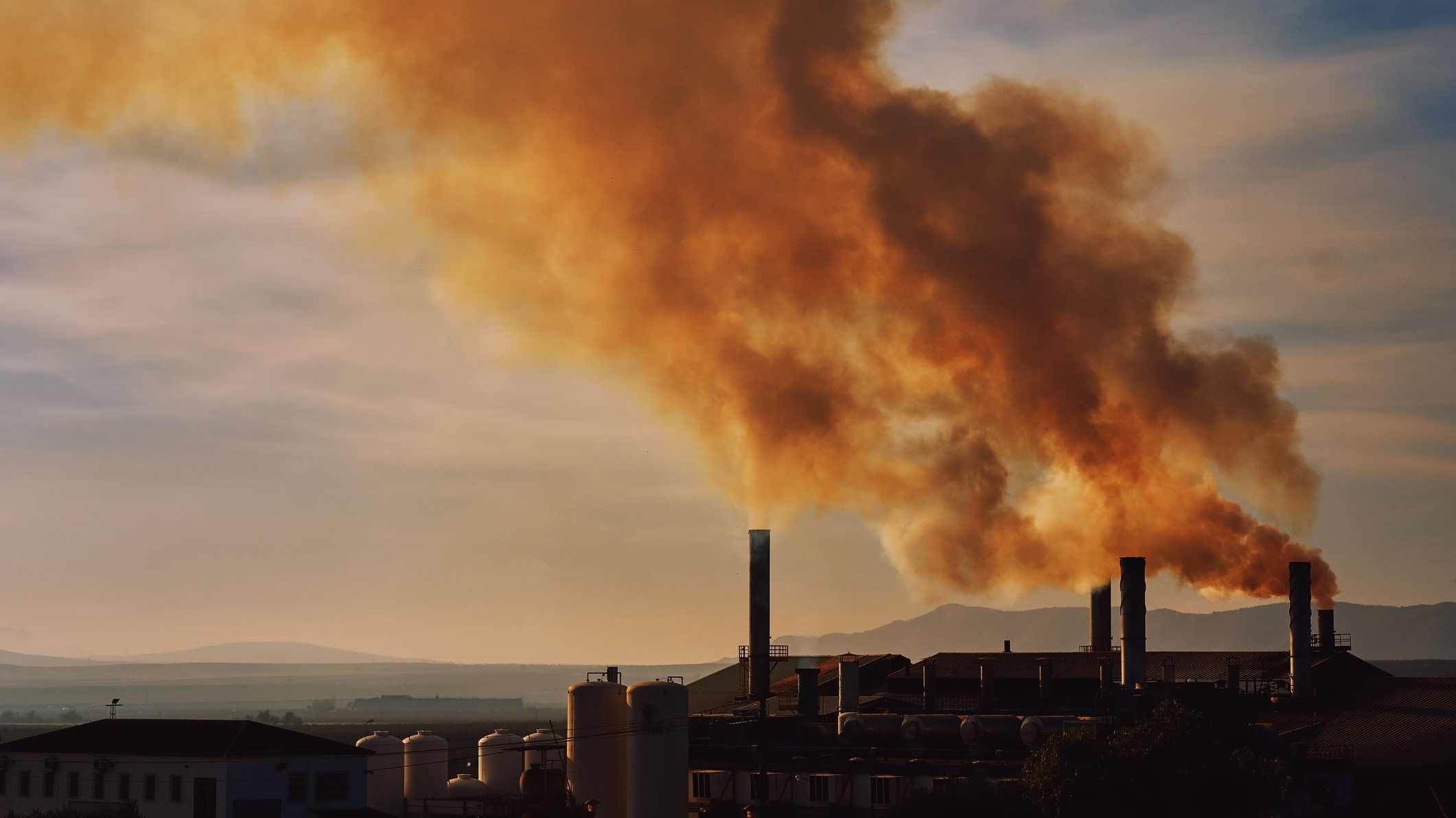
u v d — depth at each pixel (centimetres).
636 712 7906
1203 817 6438
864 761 7975
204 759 7462
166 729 8056
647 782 7850
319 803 7725
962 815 6688
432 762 8381
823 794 8000
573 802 7294
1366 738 8444
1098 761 6488
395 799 8312
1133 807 6406
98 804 7744
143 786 7619
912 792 6962
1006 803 6662
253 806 7462
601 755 8031
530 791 7694
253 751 7562
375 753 8275
